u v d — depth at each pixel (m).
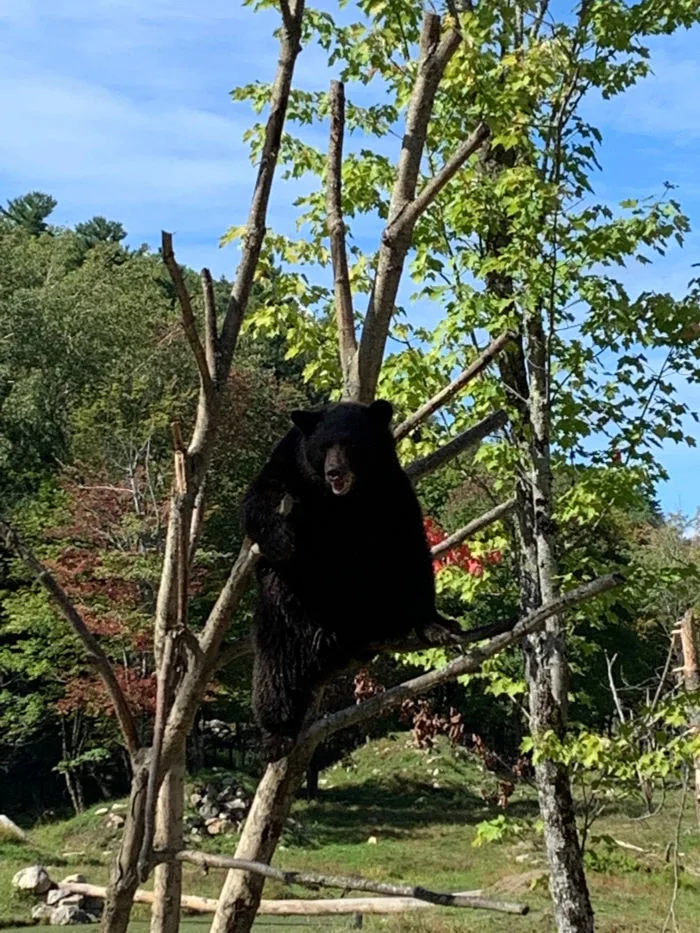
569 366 9.26
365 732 36.22
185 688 4.40
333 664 4.91
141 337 34.97
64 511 25.84
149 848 4.12
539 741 8.88
